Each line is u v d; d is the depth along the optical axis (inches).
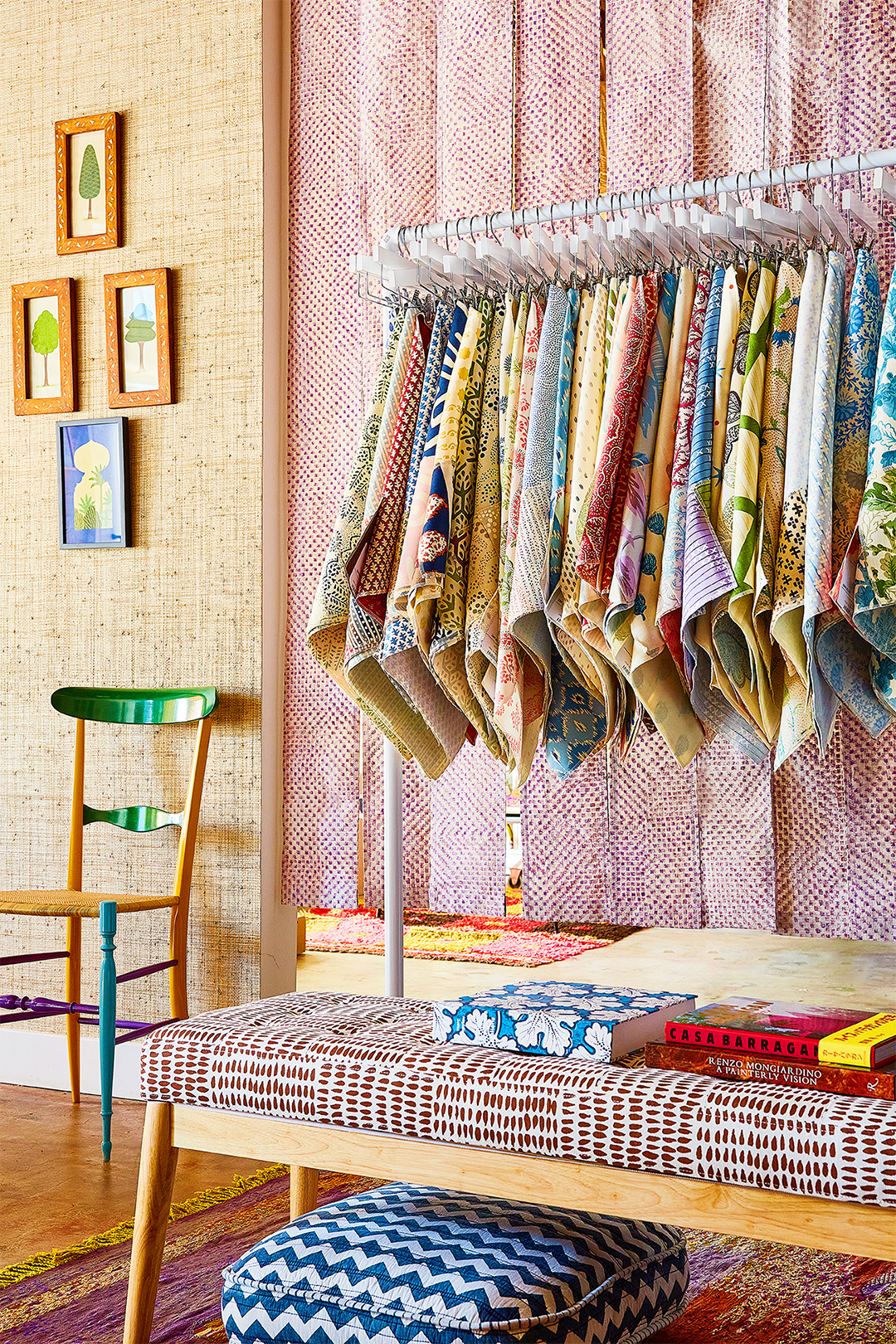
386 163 108.5
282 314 115.2
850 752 90.2
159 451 117.8
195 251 116.3
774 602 68.1
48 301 123.2
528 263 79.7
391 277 85.4
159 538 117.6
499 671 76.3
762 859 92.4
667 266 77.2
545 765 99.3
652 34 96.2
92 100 121.7
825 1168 45.5
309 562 113.3
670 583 69.6
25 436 124.4
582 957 184.5
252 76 113.7
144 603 118.1
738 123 93.8
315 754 112.4
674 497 70.2
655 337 74.4
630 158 97.0
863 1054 48.5
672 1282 61.9
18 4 125.3
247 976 111.9
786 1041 50.6
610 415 71.9
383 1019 65.0
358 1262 54.5
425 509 78.2
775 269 73.1
